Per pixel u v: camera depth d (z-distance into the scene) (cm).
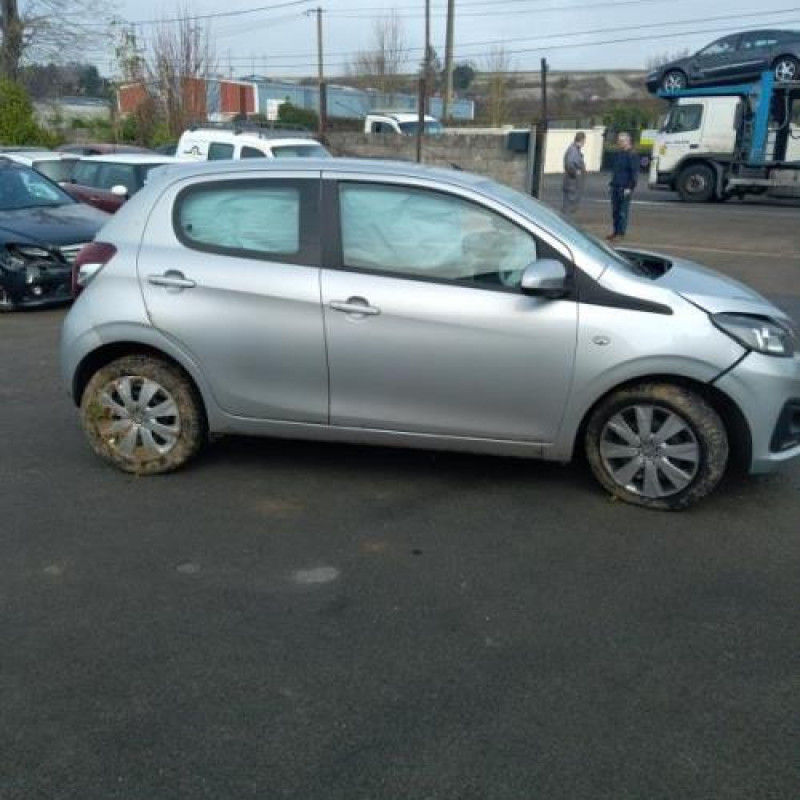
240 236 484
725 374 437
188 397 498
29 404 646
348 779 274
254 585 391
